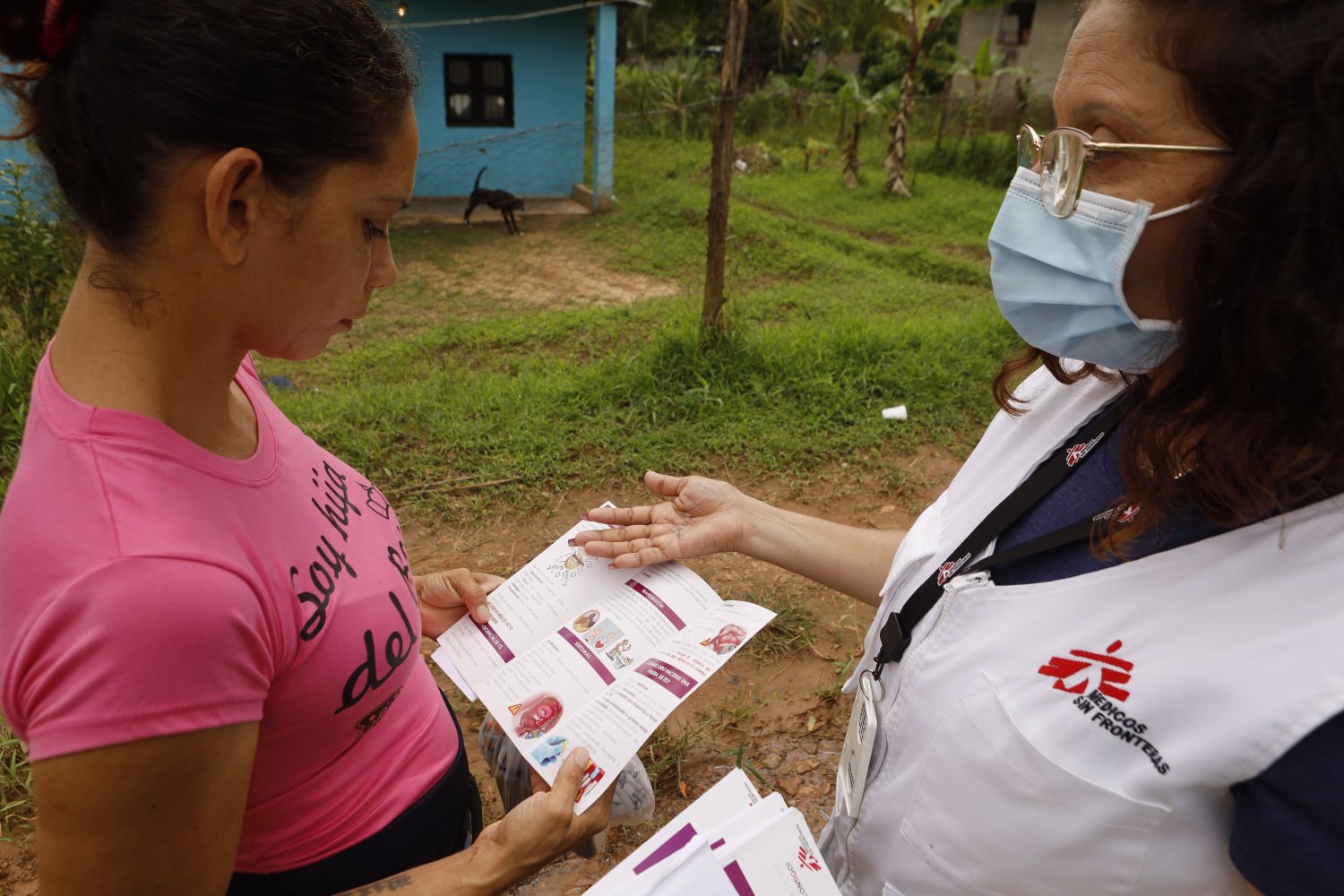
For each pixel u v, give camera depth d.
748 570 3.49
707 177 13.38
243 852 1.12
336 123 0.88
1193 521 0.91
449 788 1.34
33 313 4.80
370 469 4.18
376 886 1.14
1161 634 0.87
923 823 1.06
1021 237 1.02
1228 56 0.76
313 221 0.92
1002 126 15.33
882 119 17.08
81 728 0.80
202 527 0.90
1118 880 0.90
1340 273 0.72
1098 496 1.05
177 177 0.85
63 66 0.83
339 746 1.13
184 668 0.83
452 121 11.98
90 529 0.83
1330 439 0.76
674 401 4.80
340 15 0.90
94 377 0.90
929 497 4.05
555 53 11.93
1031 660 0.97
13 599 0.83
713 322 5.16
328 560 1.09
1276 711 0.76
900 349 5.36
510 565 3.54
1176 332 0.91
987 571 1.09
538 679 1.51
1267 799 0.77
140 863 0.86
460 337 6.69
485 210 11.95
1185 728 0.83
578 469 4.20
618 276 9.28
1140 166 0.88
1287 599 0.81
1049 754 0.92
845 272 8.99
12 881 2.18
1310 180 0.71
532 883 2.25
